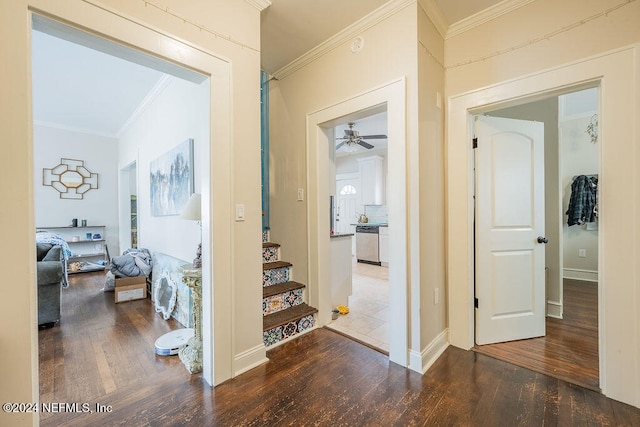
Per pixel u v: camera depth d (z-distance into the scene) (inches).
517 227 97.6
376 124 202.1
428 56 84.5
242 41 78.4
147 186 168.4
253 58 81.2
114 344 96.5
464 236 91.3
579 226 176.2
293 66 115.6
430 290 84.8
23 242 47.4
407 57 80.4
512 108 122.3
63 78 134.9
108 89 147.3
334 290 125.1
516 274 96.7
